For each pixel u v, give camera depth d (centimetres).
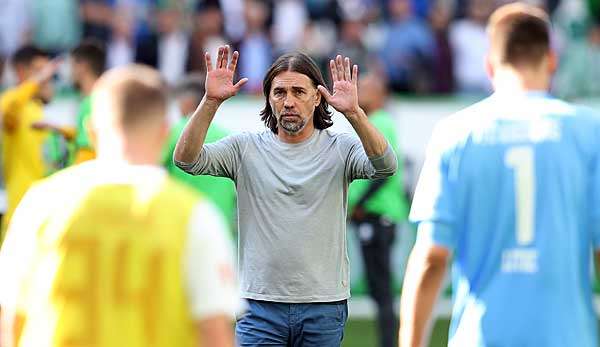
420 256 1470
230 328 1210
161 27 4612
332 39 4709
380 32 4888
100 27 4603
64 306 1222
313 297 1925
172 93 3253
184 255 1202
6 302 1259
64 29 4584
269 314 1933
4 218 2923
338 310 1955
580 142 1451
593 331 1454
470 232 1462
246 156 1945
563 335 1422
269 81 1952
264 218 1930
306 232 1917
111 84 1255
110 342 1205
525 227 1438
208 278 1196
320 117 1953
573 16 4975
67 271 1227
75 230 1233
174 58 4600
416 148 4194
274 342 1933
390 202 3064
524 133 1454
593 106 4506
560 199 1438
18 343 1258
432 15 4716
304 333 1938
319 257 1927
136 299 1206
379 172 1889
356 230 3075
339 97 1831
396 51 4603
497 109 1474
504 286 1438
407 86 4591
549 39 1493
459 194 1462
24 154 2875
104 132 1262
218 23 4550
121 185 1239
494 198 1452
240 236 1964
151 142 1262
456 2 4778
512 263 1438
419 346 1477
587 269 1456
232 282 1216
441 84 4656
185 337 1203
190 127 1850
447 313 3825
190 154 1866
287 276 1920
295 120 1908
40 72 3061
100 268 1219
